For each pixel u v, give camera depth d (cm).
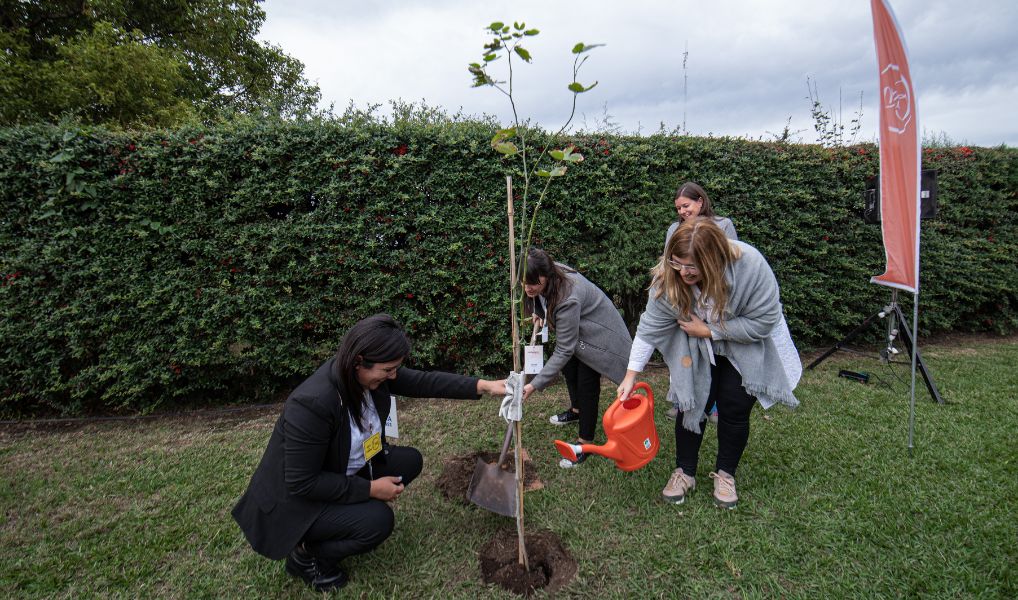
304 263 382
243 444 322
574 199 420
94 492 263
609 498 245
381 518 185
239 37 1282
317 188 374
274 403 404
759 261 209
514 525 226
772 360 222
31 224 350
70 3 1009
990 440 292
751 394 224
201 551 214
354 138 372
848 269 510
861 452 282
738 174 454
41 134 347
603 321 272
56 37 914
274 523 177
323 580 189
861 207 499
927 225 540
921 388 391
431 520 232
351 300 388
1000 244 570
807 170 483
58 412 386
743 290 205
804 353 512
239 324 378
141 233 352
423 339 415
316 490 173
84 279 357
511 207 170
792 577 190
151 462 297
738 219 464
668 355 234
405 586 191
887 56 292
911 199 288
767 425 323
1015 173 575
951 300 561
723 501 233
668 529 221
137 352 366
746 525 221
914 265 285
